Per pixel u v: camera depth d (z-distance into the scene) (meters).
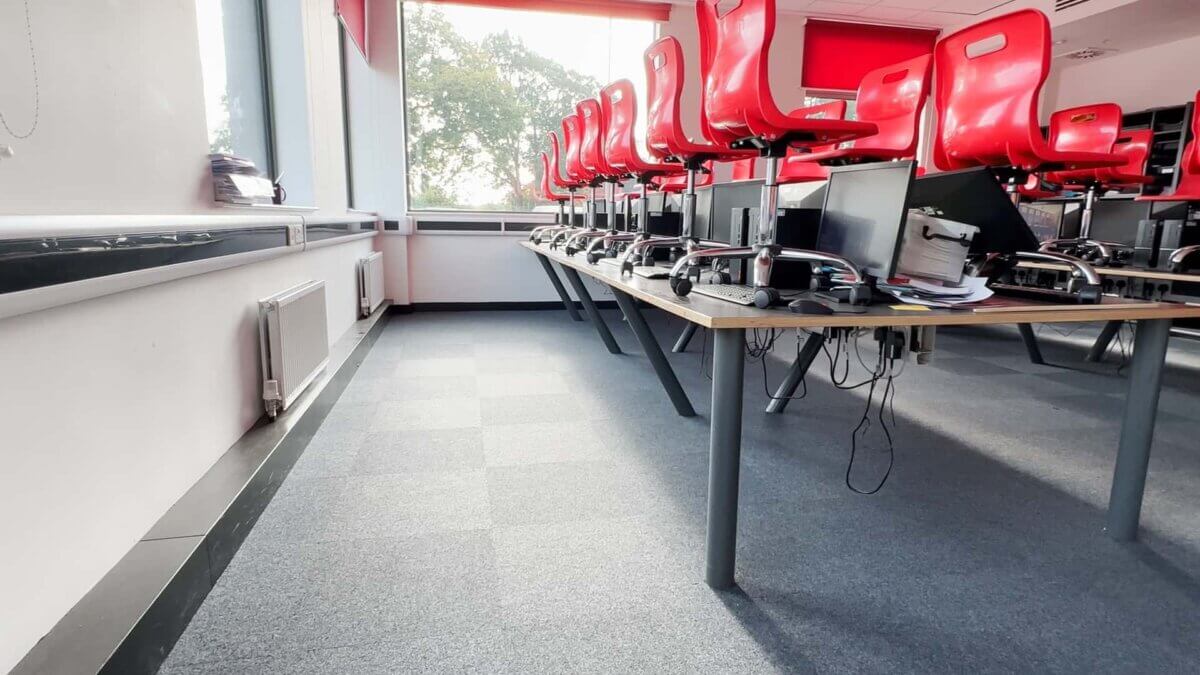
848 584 1.48
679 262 1.86
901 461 2.26
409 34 5.23
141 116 1.42
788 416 2.77
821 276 1.86
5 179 0.99
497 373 3.43
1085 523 1.80
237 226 1.75
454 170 5.57
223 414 1.81
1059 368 3.78
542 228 5.23
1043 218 4.47
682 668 1.19
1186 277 3.01
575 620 1.32
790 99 6.32
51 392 1.04
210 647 1.21
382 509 1.81
